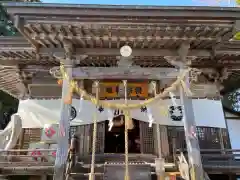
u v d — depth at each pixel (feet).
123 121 41.11
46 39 26.03
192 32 25.77
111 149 53.16
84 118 34.01
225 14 24.57
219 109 35.76
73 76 27.63
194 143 26.27
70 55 27.32
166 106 34.73
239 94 52.01
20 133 33.12
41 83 34.88
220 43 28.02
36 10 23.26
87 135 34.01
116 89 34.04
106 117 33.83
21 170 28.22
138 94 34.01
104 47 28.17
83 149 33.40
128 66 28.71
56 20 23.79
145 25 24.59
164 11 24.07
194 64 34.55
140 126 34.94
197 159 25.66
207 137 34.88
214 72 35.76
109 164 24.86
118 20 24.16
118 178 24.09
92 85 34.35
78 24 24.02
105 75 28.25
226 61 33.71
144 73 28.63
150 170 24.84
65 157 24.82
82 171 27.43
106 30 24.94
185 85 27.20
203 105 35.63
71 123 33.76
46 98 34.73
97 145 33.60
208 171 29.89
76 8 23.34
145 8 23.72
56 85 35.04
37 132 33.83
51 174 29.01
